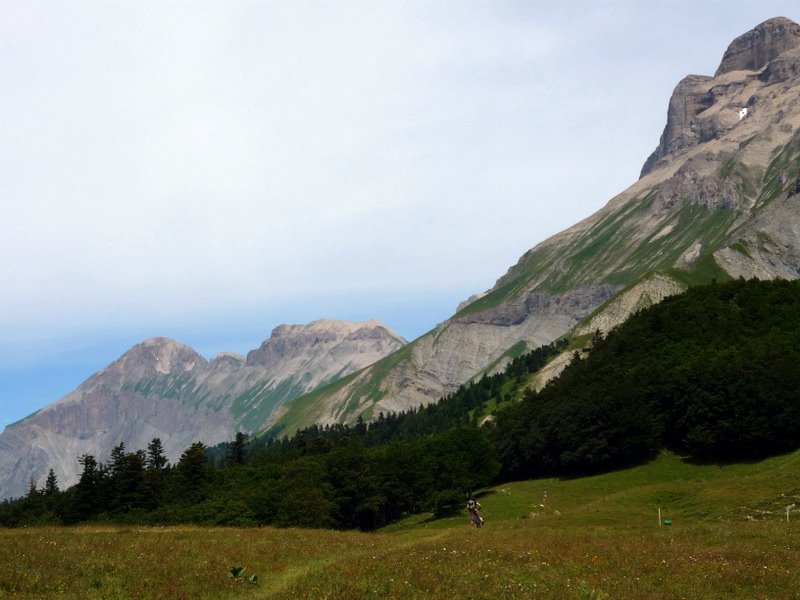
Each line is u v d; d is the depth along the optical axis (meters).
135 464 145.88
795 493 66.31
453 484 128.50
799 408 113.19
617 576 35.84
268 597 32.44
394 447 147.75
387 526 126.81
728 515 63.78
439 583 33.78
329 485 131.12
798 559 39.41
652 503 76.81
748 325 159.88
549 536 53.47
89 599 30.84
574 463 134.00
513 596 31.17
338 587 33.12
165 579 34.97
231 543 49.59
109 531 61.38
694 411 124.69
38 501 177.25
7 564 36.34
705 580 34.72
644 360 157.75
